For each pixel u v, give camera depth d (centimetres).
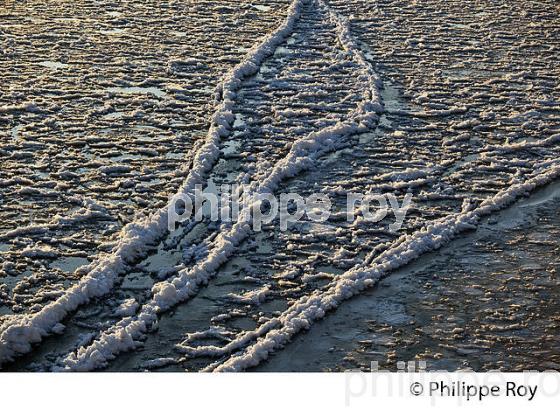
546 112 1024
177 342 636
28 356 614
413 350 634
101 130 946
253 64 1120
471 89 1083
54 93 1033
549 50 1217
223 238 749
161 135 940
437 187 854
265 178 851
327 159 907
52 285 684
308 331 652
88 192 822
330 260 736
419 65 1156
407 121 998
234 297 684
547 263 740
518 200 841
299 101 1033
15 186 829
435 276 721
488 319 669
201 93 1048
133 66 1122
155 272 709
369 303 686
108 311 660
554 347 639
